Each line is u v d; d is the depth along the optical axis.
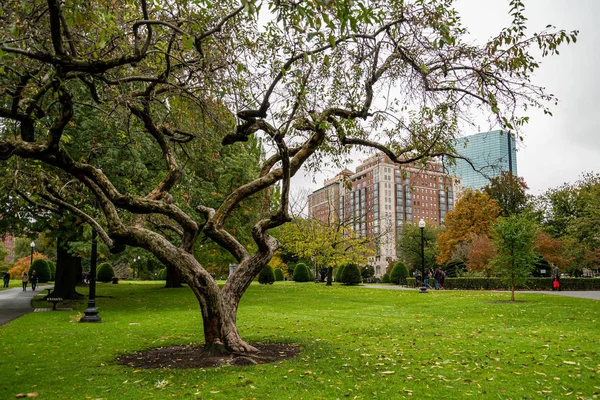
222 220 8.81
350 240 36.91
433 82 9.32
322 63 9.59
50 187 9.65
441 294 25.50
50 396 5.88
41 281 47.62
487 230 47.22
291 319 14.48
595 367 7.21
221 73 8.90
